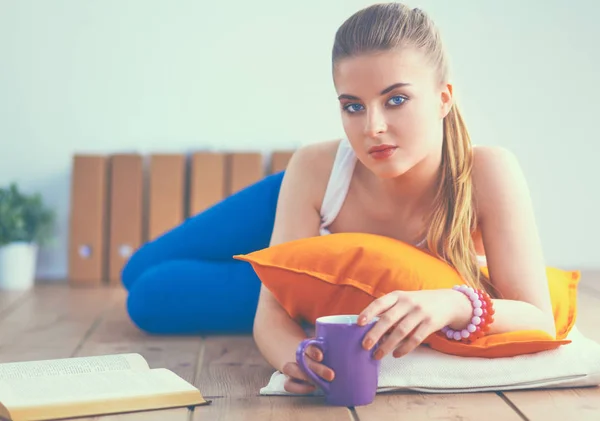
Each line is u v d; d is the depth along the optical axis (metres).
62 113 3.48
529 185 3.55
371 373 1.29
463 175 1.52
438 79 1.40
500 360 1.40
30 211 3.31
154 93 3.50
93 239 3.38
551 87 3.54
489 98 3.55
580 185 3.56
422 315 1.28
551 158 3.56
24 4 3.45
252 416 1.25
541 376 1.38
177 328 2.11
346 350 1.27
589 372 1.39
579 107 3.55
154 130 3.51
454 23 3.53
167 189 3.41
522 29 3.53
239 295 2.09
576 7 3.53
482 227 1.55
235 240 2.16
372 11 1.37
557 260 3.56
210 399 1.37
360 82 1.34
